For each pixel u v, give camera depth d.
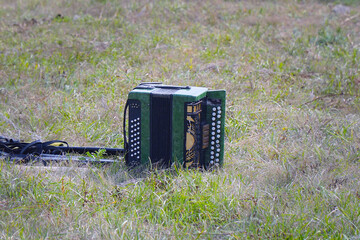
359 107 17.11
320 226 9.70
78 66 21.36
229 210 10.30
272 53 23.30
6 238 9.02
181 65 21.48
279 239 9.29
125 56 22.61
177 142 12.03
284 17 30.00
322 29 26.47
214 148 12.32
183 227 9.70
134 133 12.24
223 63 21.84
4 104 17.12
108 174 12.08
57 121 16.02
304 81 19.97
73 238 9.23
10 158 12.72
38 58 22.23
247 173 12.17
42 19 29.22
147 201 10.53
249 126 15.68
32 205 10.21
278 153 13.38
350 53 22.97
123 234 9.20
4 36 25.64
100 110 16.78
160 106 11.98
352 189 11.10
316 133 14.73
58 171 11.92
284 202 10.59
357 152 13.28
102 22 27.88
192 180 11.26
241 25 27.86
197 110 11.96
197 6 31.50
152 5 30.84
